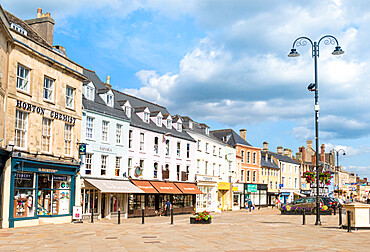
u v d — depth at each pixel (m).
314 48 22.28
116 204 31.45
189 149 43.09
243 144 57.72
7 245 12.81
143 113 36.62
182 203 41.16
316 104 21.97
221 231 18.33
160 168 37.56
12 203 19.23
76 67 25.97
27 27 23.77
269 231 18.38
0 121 18.23
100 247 12.52
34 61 21.45
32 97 21.20
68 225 21.58
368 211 18.59
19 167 19.69
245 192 56.31
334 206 35.72
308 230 18.91
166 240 14.53
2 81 18.53
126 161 32.75
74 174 24.84
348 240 14.57
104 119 30.30
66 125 24.83
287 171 70.62
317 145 22.56
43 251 11.54
